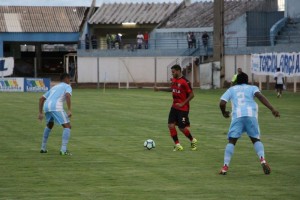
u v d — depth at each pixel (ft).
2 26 570.87
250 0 541.75
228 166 115.55
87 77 508.94
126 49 504.43
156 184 102.53
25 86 427.33
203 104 283.59
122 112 241.14
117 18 586.45
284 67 378.73
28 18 583.99
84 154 134.82
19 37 568.41
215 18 439.22
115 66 504.02
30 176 109.70
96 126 190.19
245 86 111.14
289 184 102.42
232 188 99.40
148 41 526.16
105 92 411.34
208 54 497.05
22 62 597.93
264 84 440.45
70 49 635.25
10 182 104.37
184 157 130.52
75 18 589.73
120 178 107.65
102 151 139.13
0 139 160.56
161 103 293.43
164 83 498.28
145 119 212.23
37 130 180.14
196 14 552.41
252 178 107.34
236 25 502.79
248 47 454.81
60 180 106.01
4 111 245.65
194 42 504.43
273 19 490.90
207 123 198.90
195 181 104.99
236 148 142.00
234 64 458.91
